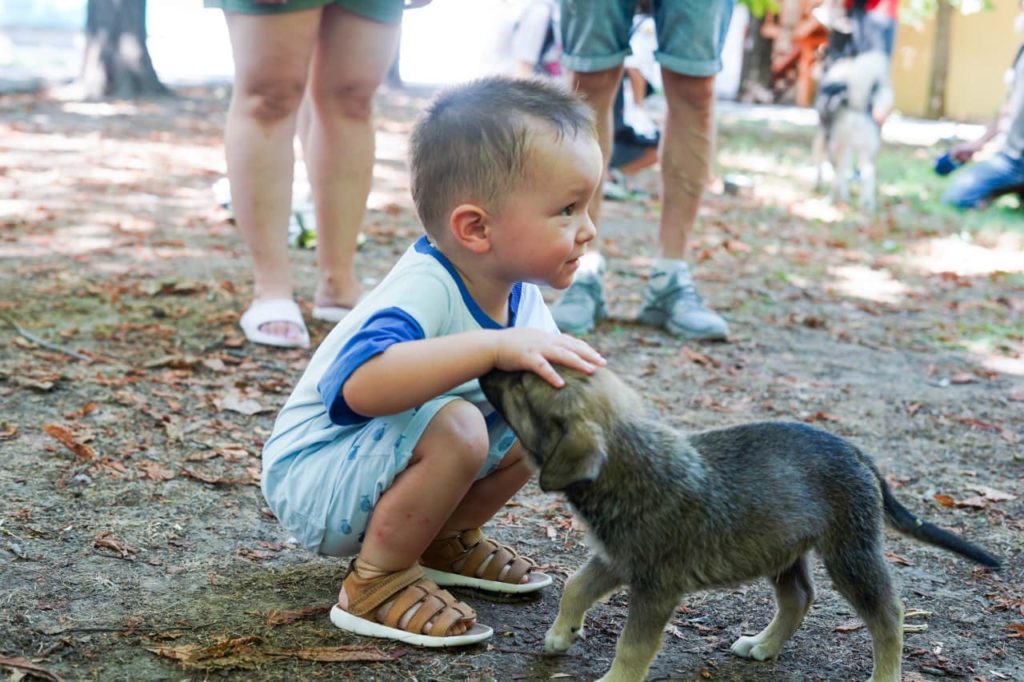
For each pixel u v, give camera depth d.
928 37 28.64
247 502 4.04
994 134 12.91
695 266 9.09
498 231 2.95
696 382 5.93
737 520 2.96
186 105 18.25
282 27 5.26
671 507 2.91
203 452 4.45
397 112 18.86
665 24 6.14
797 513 3.02
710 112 6.48
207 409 4.93
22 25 30.33
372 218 10.02
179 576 3.44
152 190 10.53
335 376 2.88
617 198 12.08
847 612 3.59
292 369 5.52
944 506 4.48
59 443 4.39
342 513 3.10
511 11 13.91
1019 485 4.76
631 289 7.96
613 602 3.56
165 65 26.95
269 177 5.70
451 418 2.98
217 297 6.75
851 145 12.41
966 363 6.71
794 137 19.05
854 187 13.73
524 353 2.79
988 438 5.35
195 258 7.81
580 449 2.69
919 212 12.29
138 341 5.79
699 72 6.15
